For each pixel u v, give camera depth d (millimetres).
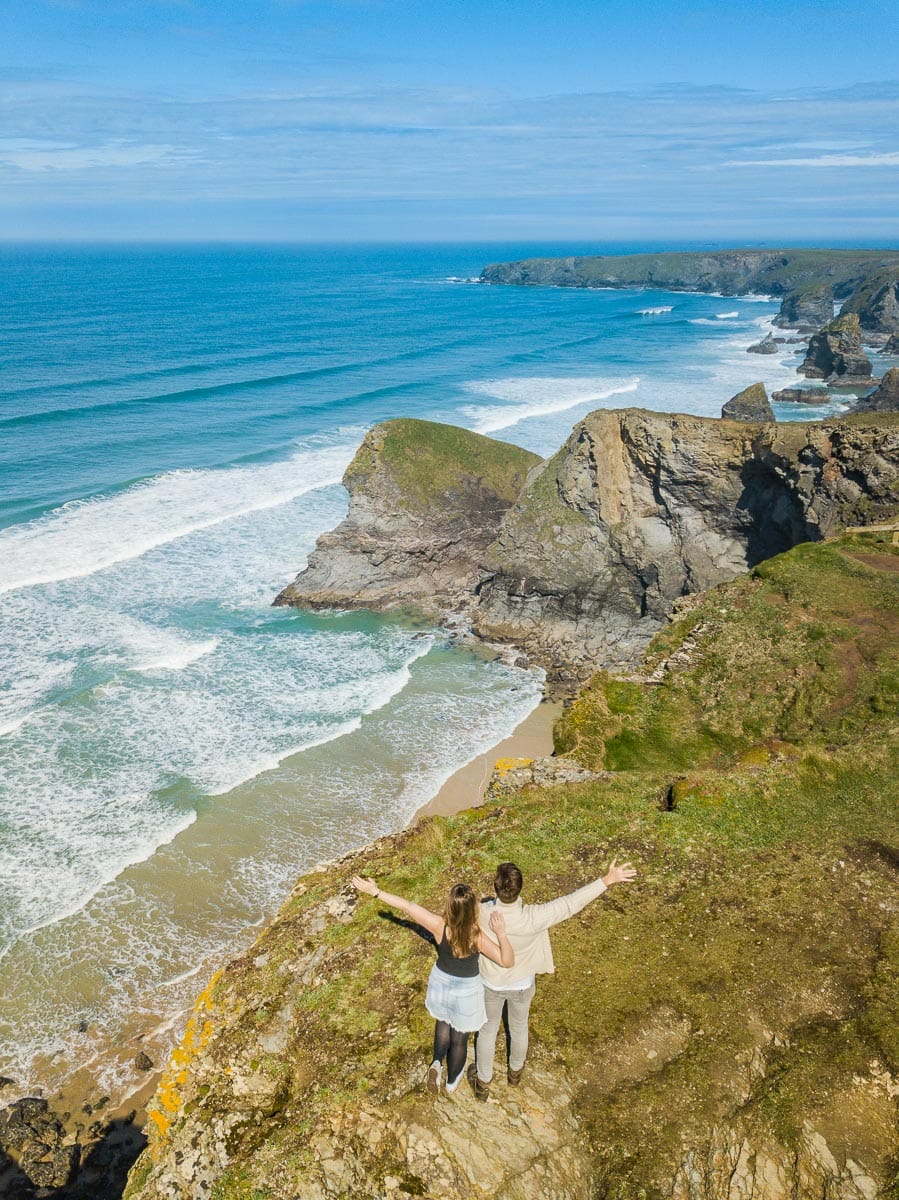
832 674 22141
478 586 50781
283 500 59875
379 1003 9328
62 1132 19422
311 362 110375
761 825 12992
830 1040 8727
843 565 28203
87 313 160250
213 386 91438
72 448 68375
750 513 45281
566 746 21625
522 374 106688
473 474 56250
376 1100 8023
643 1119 7887
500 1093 7883
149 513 56469
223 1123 8555
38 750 32656
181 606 46188
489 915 6691
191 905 25656
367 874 12156
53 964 23422
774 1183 7523
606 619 47594
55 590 45938
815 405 91875
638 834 12711
